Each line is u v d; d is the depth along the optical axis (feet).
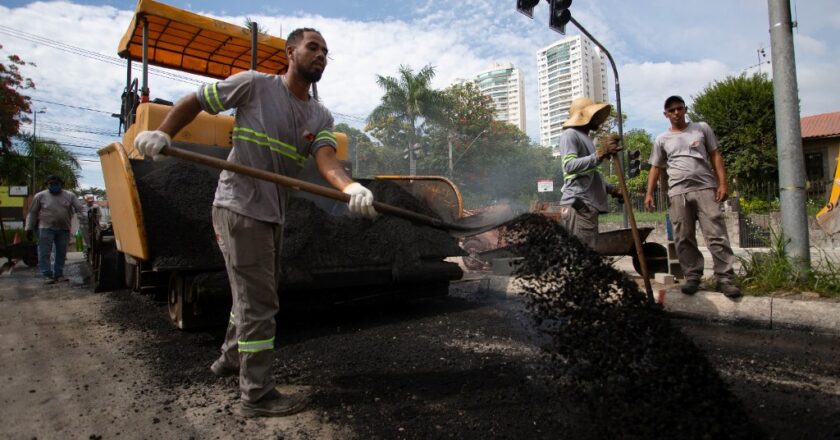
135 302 18.42
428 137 107.45
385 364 10.41
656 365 6.79
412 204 16.74
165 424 7.73
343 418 7.80
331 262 13.71
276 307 8.41
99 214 23.16
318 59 8.44
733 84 64.85
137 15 16.26
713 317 13.80
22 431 7.52
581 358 7.30
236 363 9.34
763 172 61.67
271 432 7.38
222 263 12.07
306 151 8.93
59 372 10.34
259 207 8.02
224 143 15.07
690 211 14.20
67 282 25.31
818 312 12.33
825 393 8.33
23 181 94.17
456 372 9.76
